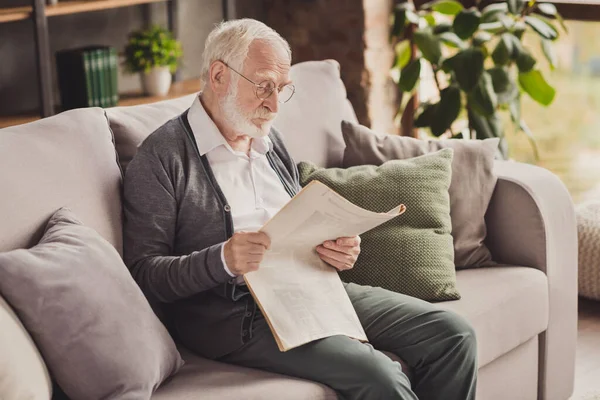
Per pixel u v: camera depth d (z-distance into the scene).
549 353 2.74
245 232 1.98
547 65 4.21
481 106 3.74
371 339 2.23
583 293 3.61
